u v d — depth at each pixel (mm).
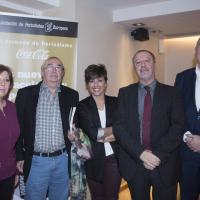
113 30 3861
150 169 1743
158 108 1813
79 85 3211
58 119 2037
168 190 1828
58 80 2066
